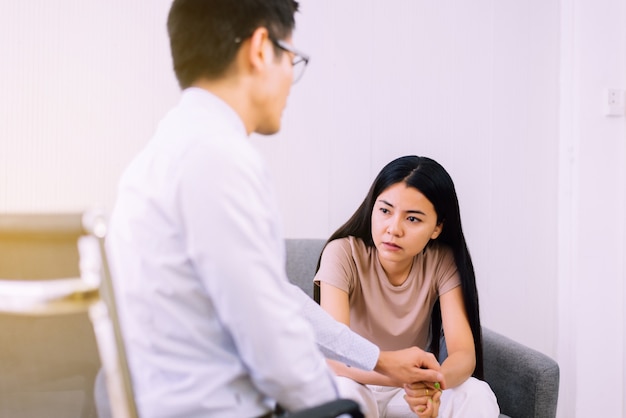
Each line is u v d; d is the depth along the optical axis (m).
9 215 0.67
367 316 1.60
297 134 2.03
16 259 0.69
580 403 2.30
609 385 2.33
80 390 0.76
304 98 2.03
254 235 0.83
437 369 1.34
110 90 1.83
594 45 2.25
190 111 0.93
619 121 2.29
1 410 0.76
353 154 2.10
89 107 1.81
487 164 2.27
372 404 1.38
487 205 2.29
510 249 2.32
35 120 1.76
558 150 2.36
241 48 0.94
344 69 2.07
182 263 0.85
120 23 1.83
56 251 0.68
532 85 2.31
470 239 2.28
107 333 0.69
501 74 2.27
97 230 0.66
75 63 1.79
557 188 2.37
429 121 2.19
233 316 0.83
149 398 0.89
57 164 1.79
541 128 2.33
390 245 1.49
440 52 2.19
